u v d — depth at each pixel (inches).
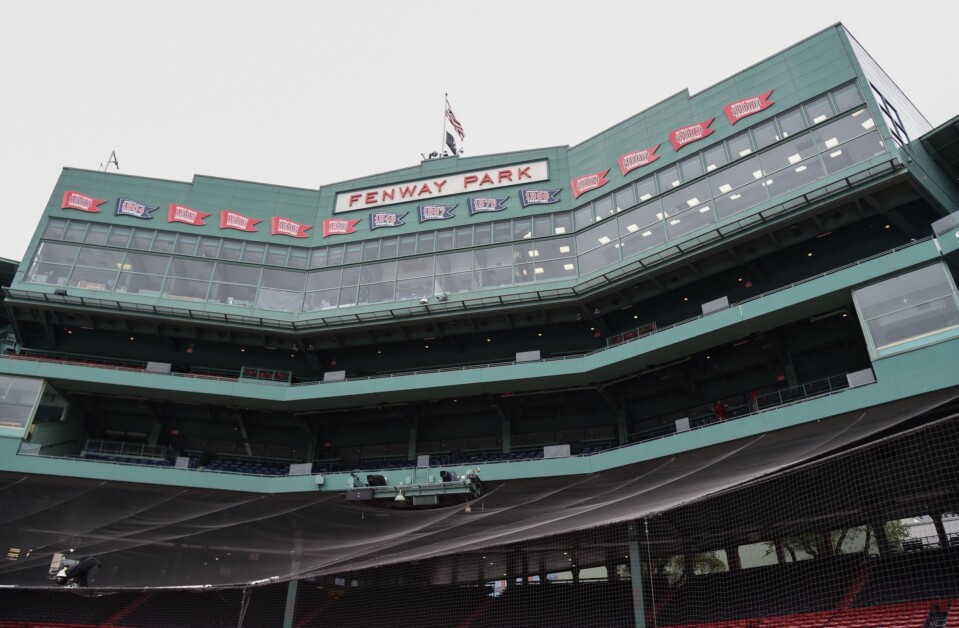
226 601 1395.2
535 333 1464.1
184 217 1533.0
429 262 1454.2
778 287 1232.2
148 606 1407.5
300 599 1347.2
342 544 1309.1
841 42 1167.6
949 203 1089.4
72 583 880.3
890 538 925.8
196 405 1514.5
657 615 1047.0
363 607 1321.4
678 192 1274.6
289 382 1440.7
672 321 1357.0
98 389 1371.8
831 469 949.2
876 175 1043.9
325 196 1596.9
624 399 1401.3
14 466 1211.2
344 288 1475.1
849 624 900.0
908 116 1227.9
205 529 1355.8
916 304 888.9
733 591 1037.2
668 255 1227.2
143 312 1432.1
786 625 956.0
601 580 1174.3
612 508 1092.5
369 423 1565.0
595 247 1352.1
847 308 1011.3
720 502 1033.5
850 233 1167.0
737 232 1164.5
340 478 1214.9
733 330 1099.3
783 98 1201.4
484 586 1270.9
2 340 1563.7
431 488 1140.5
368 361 1542.8
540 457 1387.8
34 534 1277.1
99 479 1213.7
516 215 1448.1
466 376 1315.2
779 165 1161.4
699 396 1317.7
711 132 1272.1
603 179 1398.9
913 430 512.7
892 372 871.1
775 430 945.5
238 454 1562.5
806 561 997.2
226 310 1453.0
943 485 866.8
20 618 1375.5
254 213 1560.0
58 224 1489.9
